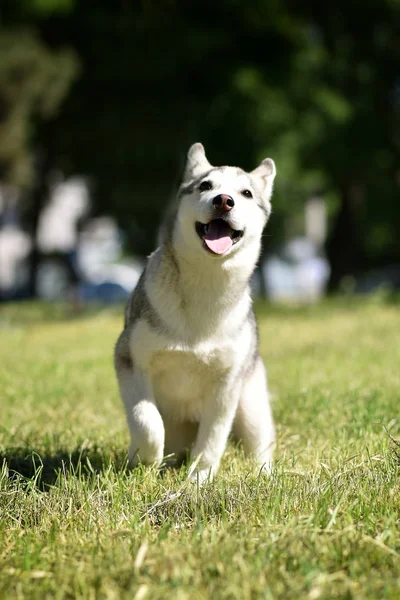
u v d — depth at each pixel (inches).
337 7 1051.3
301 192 1258.0
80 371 419.5
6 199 1497.3
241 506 180.5
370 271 2003.0
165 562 148.3
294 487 192.5
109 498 193.5
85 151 1179.3
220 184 240.2
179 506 183.5
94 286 1740.9
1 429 273.4
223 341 227.5
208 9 1005.8
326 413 295.9
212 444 232.1
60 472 209.3
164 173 1117.1
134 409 220.5
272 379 387.9
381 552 152.9
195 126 998.4
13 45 1082.7
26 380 380.8
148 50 1031.0
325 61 1000.9
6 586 144.2
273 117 921.5
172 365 228.8
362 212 1299.2
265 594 134.3
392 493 184.4
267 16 980.6
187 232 225.8
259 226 241.9
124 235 1545.3
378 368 392.2
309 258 2050.9
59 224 2196.1
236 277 226.8
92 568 149.7
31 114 1157.7
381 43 1078.4
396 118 1075.9
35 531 173.3
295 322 671.8
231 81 941.8
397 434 259.4
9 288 2011.6
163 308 223.0
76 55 1103.0
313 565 146.7
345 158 1002.1
